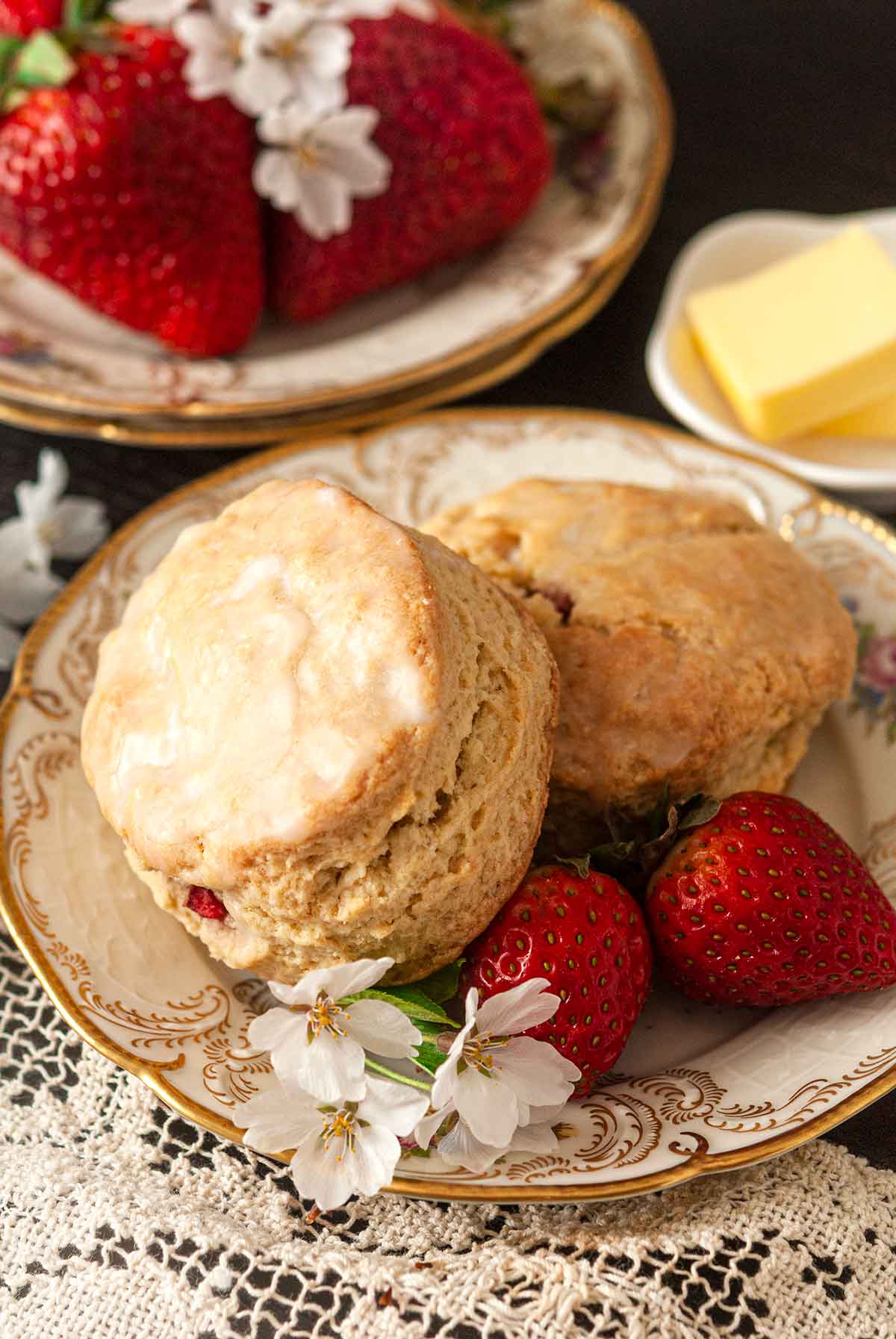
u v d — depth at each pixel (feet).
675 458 1.70
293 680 1.38
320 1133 1.36
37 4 1.83
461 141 1.84
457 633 1.41
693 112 2.13
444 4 1.97
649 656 1.49
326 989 1.36
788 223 1.92
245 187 1.83
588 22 2.11
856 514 1.66
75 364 1.81
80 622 1.59
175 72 1.78
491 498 1.61
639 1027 1.46
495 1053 1.37
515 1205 1.39
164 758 1.40
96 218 1.79
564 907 1.40
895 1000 1.43
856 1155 1.41
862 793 1.56
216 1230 1.38
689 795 1.49
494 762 1.40
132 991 1.44
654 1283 1.35
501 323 1.82
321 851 1.36
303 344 1.90
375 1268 1.36
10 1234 1.39
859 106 2.13
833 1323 1.36
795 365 1.78
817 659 1.52
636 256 1.97
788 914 1.40
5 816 1.50
